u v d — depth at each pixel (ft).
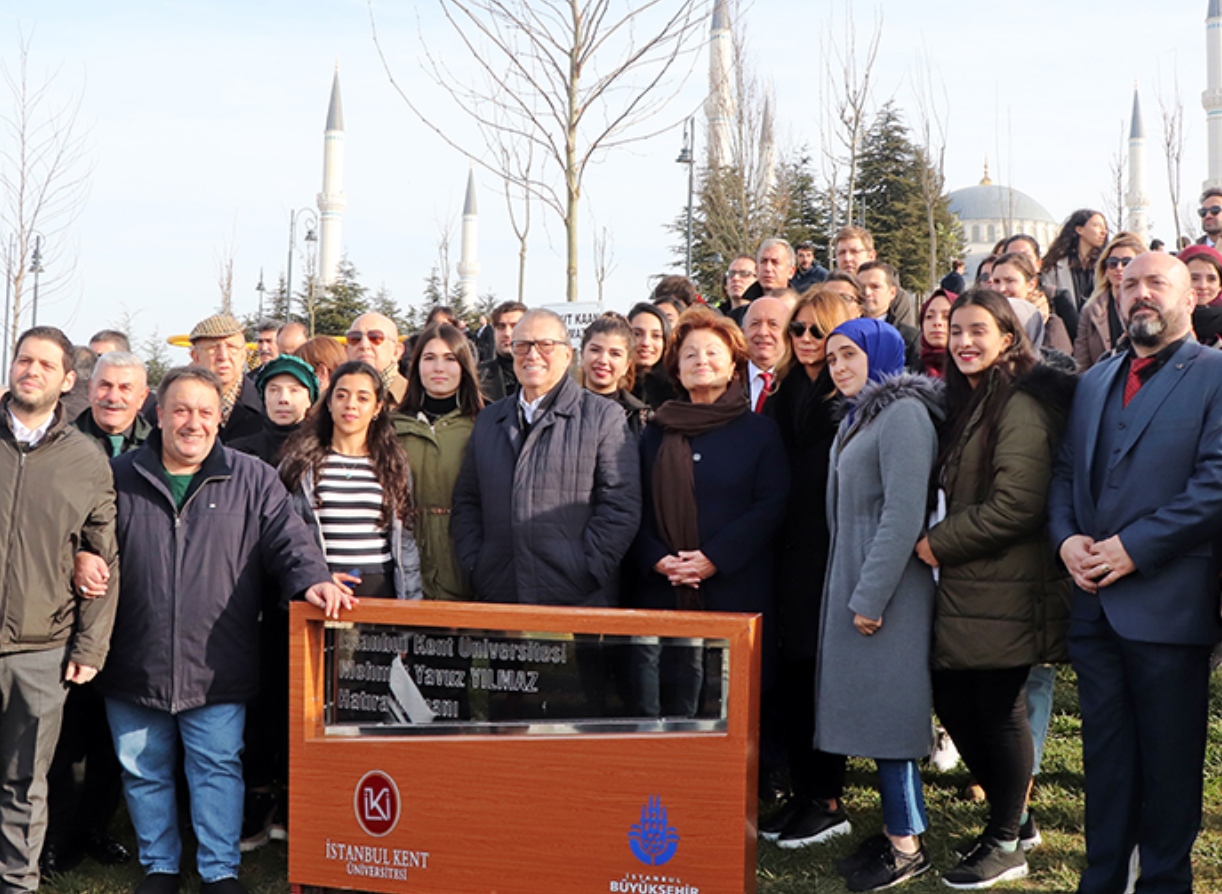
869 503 14.79
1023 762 14.64
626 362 18.34
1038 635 14.32
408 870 13.96
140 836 15.19
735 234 64.03
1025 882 14.70
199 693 14.82
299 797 14.32
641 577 16.55
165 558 14.89
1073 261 27.02
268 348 31.27
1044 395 14.35
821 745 14.88
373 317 21.22
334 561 16.06
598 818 13.35
